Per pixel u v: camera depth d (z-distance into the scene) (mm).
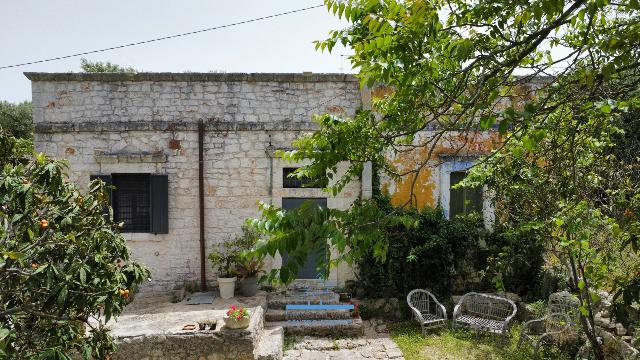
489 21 2359
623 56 1967
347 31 2352
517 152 3543
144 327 6348
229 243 8398
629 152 4641
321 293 8305
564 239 4078
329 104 8766
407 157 8672
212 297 8055
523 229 5004
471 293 7801
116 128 8469
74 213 3611
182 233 8680
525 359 6203
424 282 8508
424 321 7219
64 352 3258
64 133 8461
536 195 4977
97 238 3562
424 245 8266
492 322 7141
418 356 6465
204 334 6070
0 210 3369
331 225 1929
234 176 8711
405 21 2111
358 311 7797
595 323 5836
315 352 6660
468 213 8836
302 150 2719
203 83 8656
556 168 4246
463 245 8516
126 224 8664
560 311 6453
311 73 8602
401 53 2117
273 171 8711
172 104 8625
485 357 6371
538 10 1900
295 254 1887
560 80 2947
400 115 2717
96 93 8523
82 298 3252
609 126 4238
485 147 8633
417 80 2377
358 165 2859
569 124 3514
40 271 3064
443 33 2391
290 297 8172
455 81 2809
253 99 8719
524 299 8047
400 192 8688
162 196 8500
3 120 16703
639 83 2316
